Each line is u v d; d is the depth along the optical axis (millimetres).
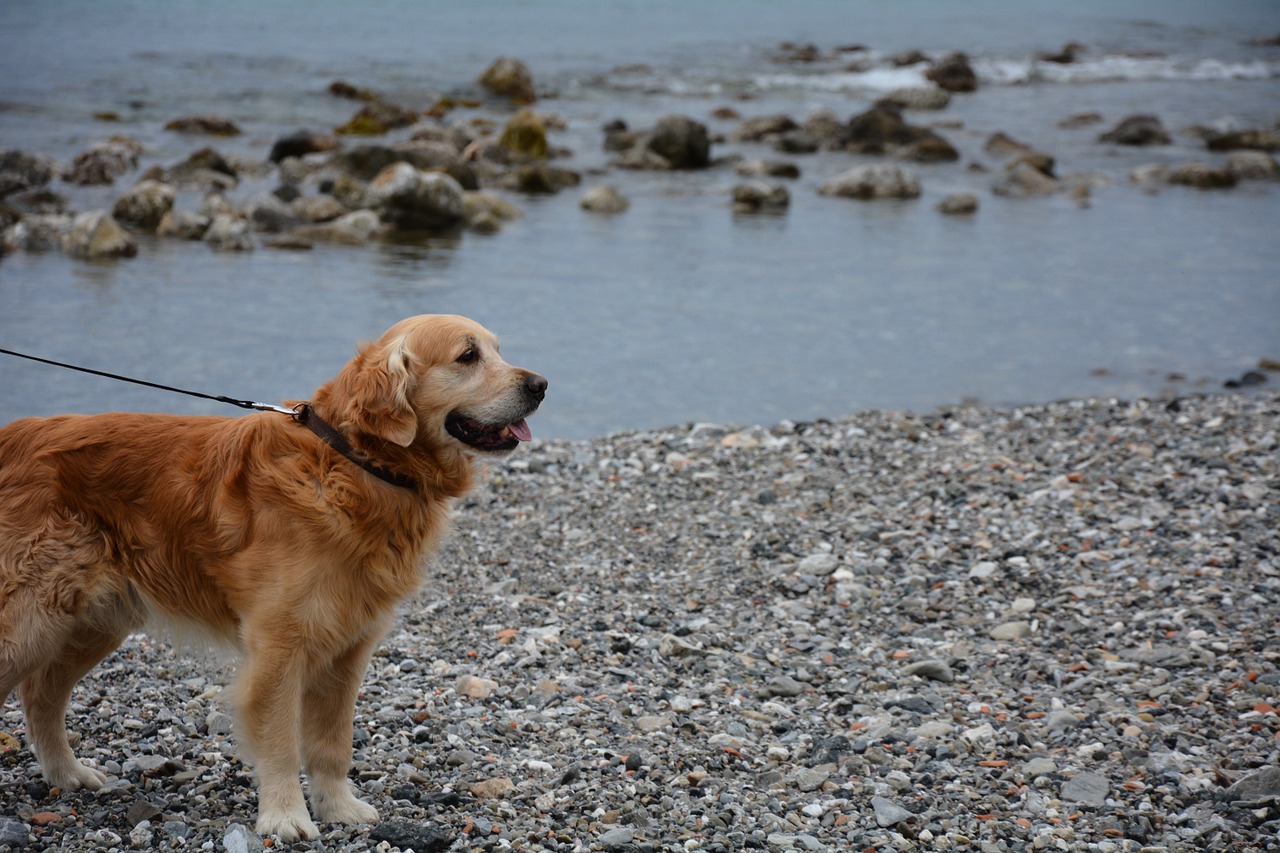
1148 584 7105
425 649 6477
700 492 9180
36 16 47812
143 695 5746
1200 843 4434
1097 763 5121
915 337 14781
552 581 7539
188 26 48188
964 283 17641
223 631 4410
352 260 18203
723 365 13461
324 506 4191
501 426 4551
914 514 8492
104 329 13766
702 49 49500
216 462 4312
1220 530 7859
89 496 4293
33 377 11969
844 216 22953
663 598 7273
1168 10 75938
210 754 5113
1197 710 5547
